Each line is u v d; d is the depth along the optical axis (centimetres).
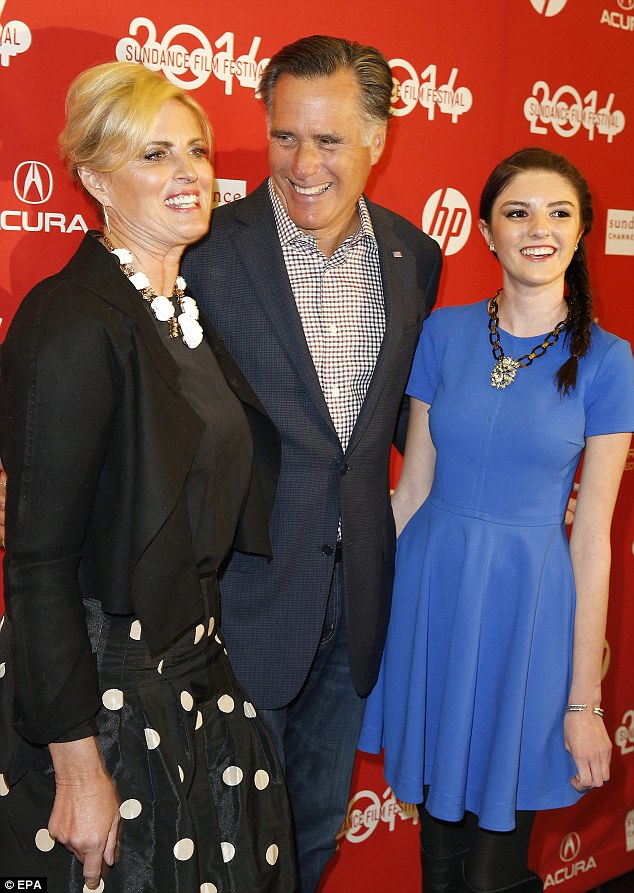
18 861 131
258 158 194
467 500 170
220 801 143
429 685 177
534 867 265
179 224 138
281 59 161
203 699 142
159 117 134
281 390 165
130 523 130
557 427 163
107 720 132
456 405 171
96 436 123
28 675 123
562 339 167
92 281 129
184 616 134
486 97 222
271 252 167
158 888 131
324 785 195
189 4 179
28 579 123
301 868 201
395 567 185
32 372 120
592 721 167
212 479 141
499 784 165
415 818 256
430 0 209
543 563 166
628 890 279
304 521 169
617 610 269
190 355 144
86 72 134
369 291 176
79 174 139
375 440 173
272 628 171
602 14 236
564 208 160
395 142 212
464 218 227
